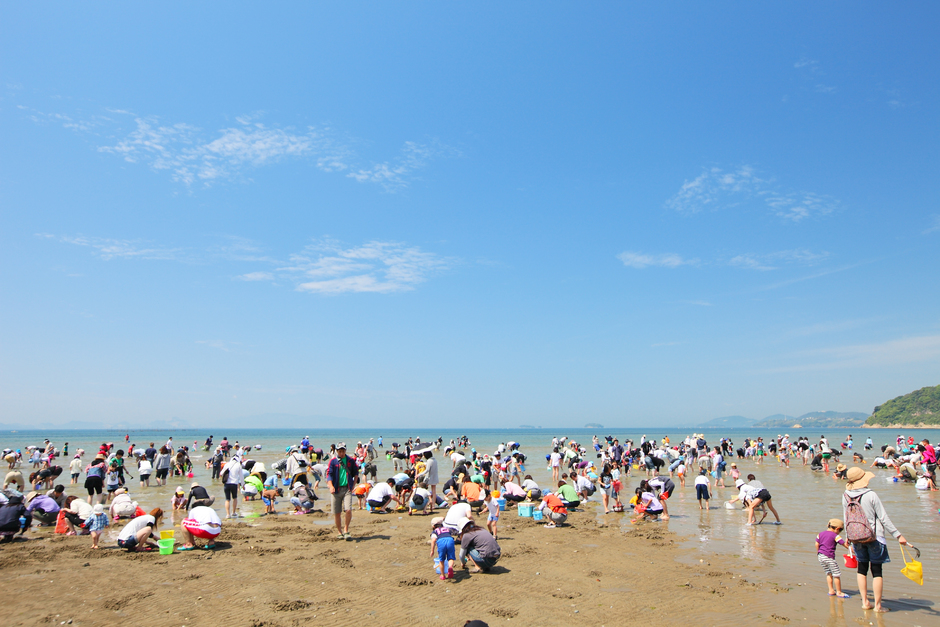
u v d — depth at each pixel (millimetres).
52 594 9141
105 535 14078
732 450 45000
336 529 14914
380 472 33469
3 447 77375
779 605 8992
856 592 9781
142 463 25062
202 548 12578
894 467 32250
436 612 8648
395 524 16125
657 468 26438
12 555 11664
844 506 8945
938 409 184875
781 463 39250
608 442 39844
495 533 14539
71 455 53406
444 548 10516
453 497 18109
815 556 12477
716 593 9641
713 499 22016
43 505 15148
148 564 11156
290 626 7906
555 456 26609
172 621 8039
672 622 8234
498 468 24719
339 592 9570
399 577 10555
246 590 9547
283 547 12844
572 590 9859
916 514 17625
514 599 9336
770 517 17781
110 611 8398
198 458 46125
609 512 18969
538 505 20422
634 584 10250
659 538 14508
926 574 10859
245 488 20828
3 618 8008
